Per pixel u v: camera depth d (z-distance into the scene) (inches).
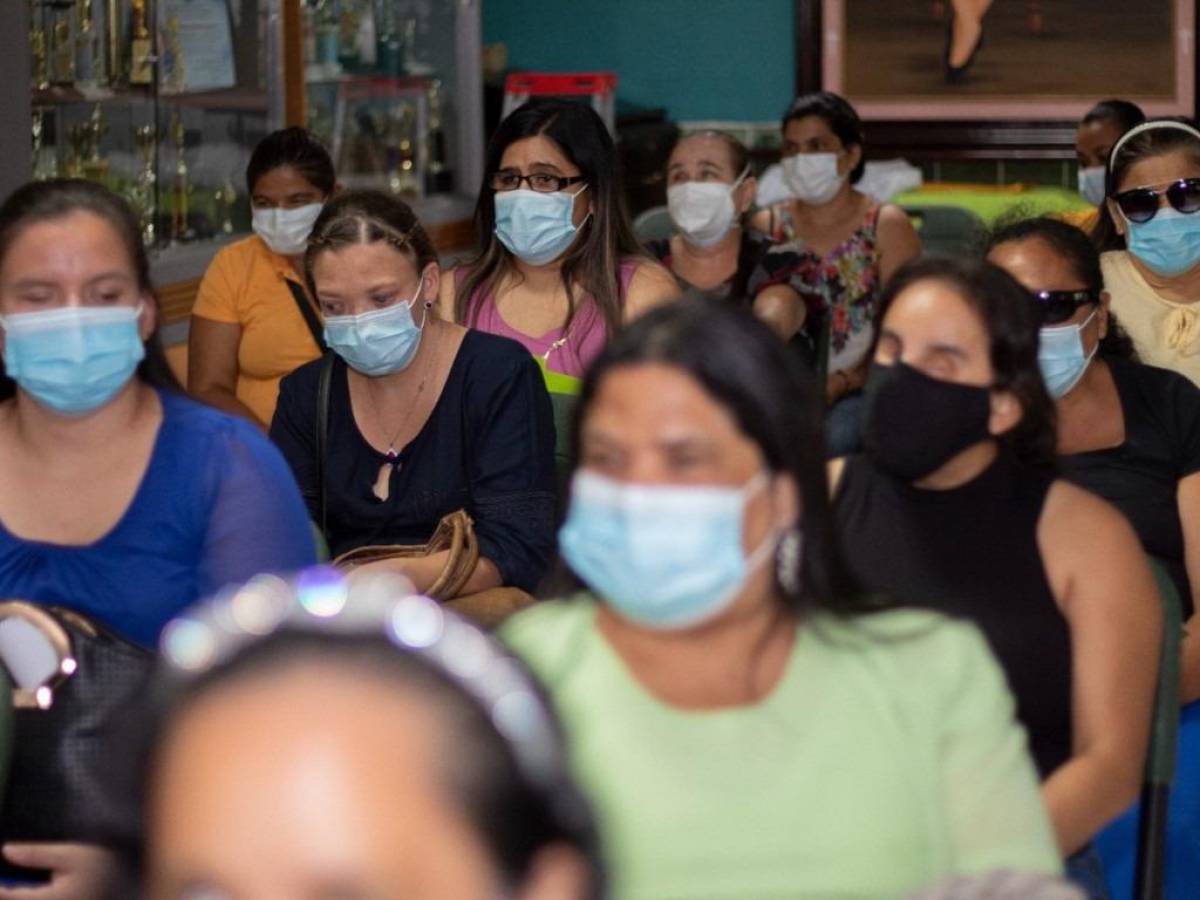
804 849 90.0
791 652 93.9
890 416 120.2
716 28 487.8
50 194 120.2
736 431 89.3
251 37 318.3
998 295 120.8
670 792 90.0
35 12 263.3
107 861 38.1
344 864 32.8
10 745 114.4
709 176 263.1
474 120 416.8
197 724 33.9
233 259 252.1
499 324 218.7
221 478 120.0
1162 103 477.7
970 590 119.3
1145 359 211.6
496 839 33.7
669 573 88.8
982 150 481.1
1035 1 475.2
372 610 37.1
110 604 119.4
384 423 176.4
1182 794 152.3
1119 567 118.5
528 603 167.2
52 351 116.3
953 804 94.0
